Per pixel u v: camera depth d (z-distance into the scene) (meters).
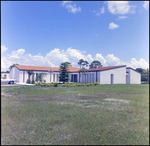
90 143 3.38
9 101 8.11
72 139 3.51
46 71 30.39
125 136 3.77
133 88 16.03
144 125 4.52
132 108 6.45
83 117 5.04
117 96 10.20
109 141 3.48
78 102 7.77
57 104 7.12
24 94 10.84
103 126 4.30
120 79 27.92
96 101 8.17
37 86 18.81
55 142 3.38
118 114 5.51
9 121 4.63
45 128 4.13
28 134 3.76
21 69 27.36
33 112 5.62
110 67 27.91
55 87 17.45
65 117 5.04
